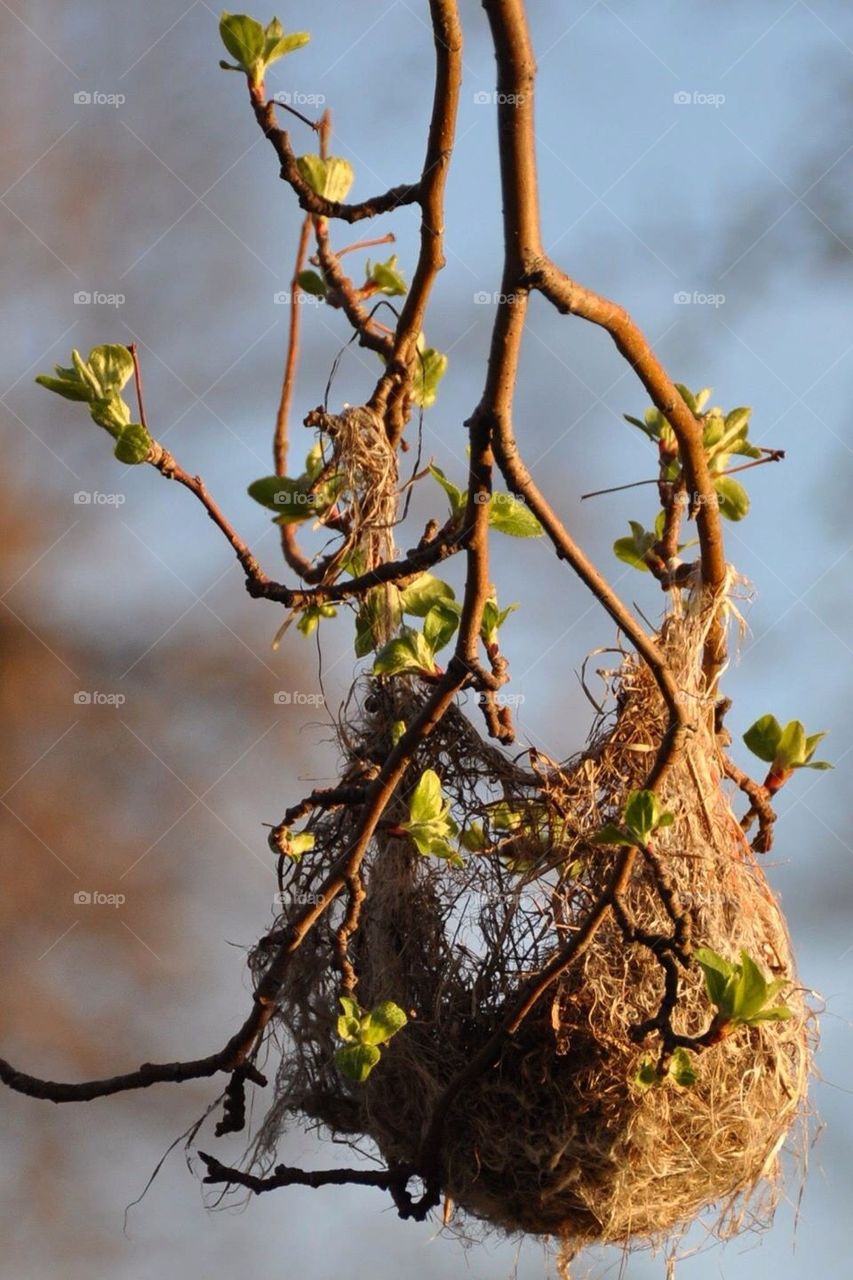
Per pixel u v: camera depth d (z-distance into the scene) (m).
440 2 2.13
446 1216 2.18
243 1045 2.16
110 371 2.14
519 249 2.09
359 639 2.19
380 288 2.19
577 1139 2.15
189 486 2.14
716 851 2.18
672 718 2.12
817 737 2.18
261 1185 2.17
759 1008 2.11
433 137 2.14
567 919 2.17
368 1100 2.18
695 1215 2.18
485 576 2.12
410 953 2.18
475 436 2.11
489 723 2.15
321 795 2.18
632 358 2.12
